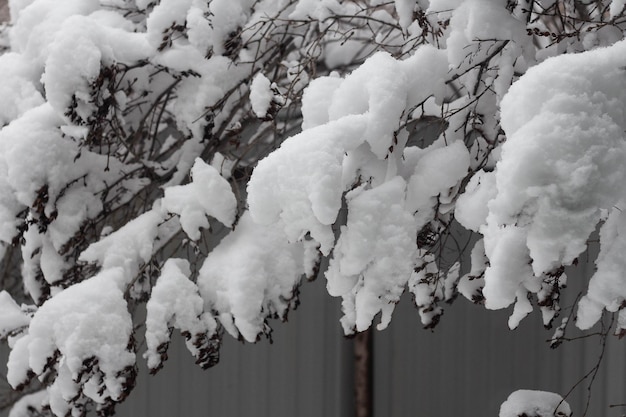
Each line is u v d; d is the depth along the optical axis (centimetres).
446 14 320
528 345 639
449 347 670
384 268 275
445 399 670
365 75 280
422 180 296
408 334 682
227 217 355
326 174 250
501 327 650
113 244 378
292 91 395
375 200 274
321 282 672
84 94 349
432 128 421
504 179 217
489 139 327
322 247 257
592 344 600
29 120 376
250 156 506
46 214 383
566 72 221
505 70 307
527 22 320
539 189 214
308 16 404
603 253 267
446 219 343
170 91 416
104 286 352
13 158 368
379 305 281
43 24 403
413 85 288
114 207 429
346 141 262
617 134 220
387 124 270
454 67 307
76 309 339
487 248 271
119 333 343
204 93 390
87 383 347
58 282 404
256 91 341
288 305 360
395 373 687
